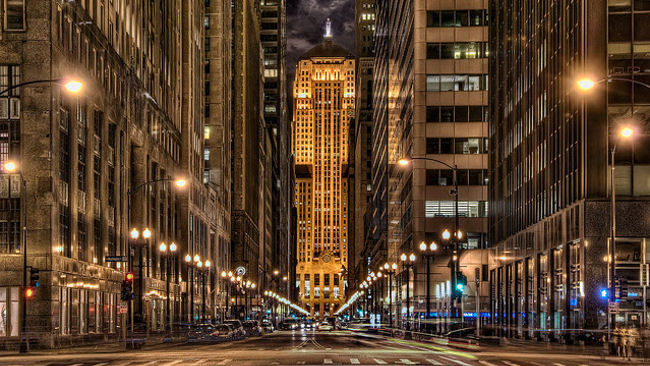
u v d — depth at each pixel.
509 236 79.56
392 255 136.88
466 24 104.06
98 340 61.56
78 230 59.81
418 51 103.81
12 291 52.28
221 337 61.62
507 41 82.56
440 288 99.62
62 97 56.31
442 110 103.06
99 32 64.56
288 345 55.81
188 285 104.06
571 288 57.56
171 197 97.00
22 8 53.38
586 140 53.69
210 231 126.94
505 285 80.62
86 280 60.22
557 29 61.91
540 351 46.31
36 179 52.72
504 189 82.62
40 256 52.34
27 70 53.00
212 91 140.38
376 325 119.06
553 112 62.78
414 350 46.91
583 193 53.97
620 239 53.16
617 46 53.31
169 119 95.12
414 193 102.06
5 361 36.22
